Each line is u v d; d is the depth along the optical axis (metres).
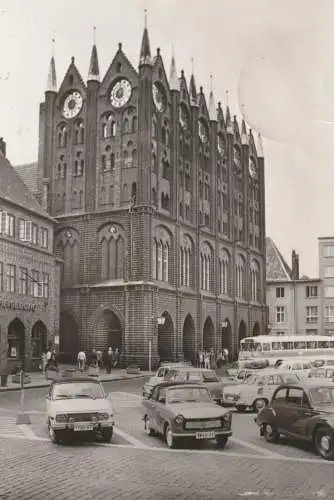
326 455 15.95
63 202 70.19
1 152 62.19
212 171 80.44
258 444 18.47
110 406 19.00
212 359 69.56
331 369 33.00
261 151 96.50
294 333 102.94
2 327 49.72
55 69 73.44
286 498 11.90
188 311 71.25
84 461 15.64
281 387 18.75
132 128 67.44
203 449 17.55
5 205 51.84
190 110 77.12
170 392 19.31
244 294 87.69
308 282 103.31
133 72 68.00
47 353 52.31
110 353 60.19
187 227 73.06
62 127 72.00
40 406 29.27
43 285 57.09
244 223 89.19
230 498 11.92
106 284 65.00
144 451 17.16
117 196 66.88
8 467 14.91
